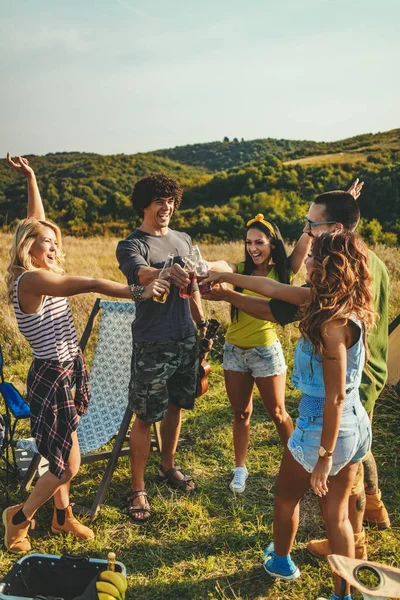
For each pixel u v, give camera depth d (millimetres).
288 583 2797
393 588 2160
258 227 3385
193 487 3637
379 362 2775
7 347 6199
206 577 2863
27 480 3598
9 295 2885
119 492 3635
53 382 2926
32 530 3252
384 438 4156
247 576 2859
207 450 4164
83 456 3572
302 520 3291
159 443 4012
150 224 3412
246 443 3648
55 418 2906
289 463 2432
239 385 3500
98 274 11039
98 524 3309
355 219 2604
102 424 3836
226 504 3506
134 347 3410
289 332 6180
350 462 2354
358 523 2703
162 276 2865
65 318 3018
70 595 2695
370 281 2230
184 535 3189
